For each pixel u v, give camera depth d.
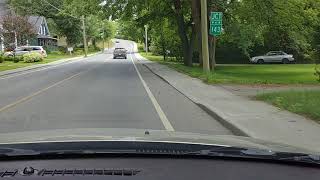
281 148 3.80
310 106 14.95
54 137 3.80
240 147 3.65
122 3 46.94
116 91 23.58
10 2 115.31
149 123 13.58
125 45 181.12
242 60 65.50
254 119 13.73
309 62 62.34
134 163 3.22
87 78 33.25
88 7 46.34
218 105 17.06
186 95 21.17
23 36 76.94
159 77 33.88
